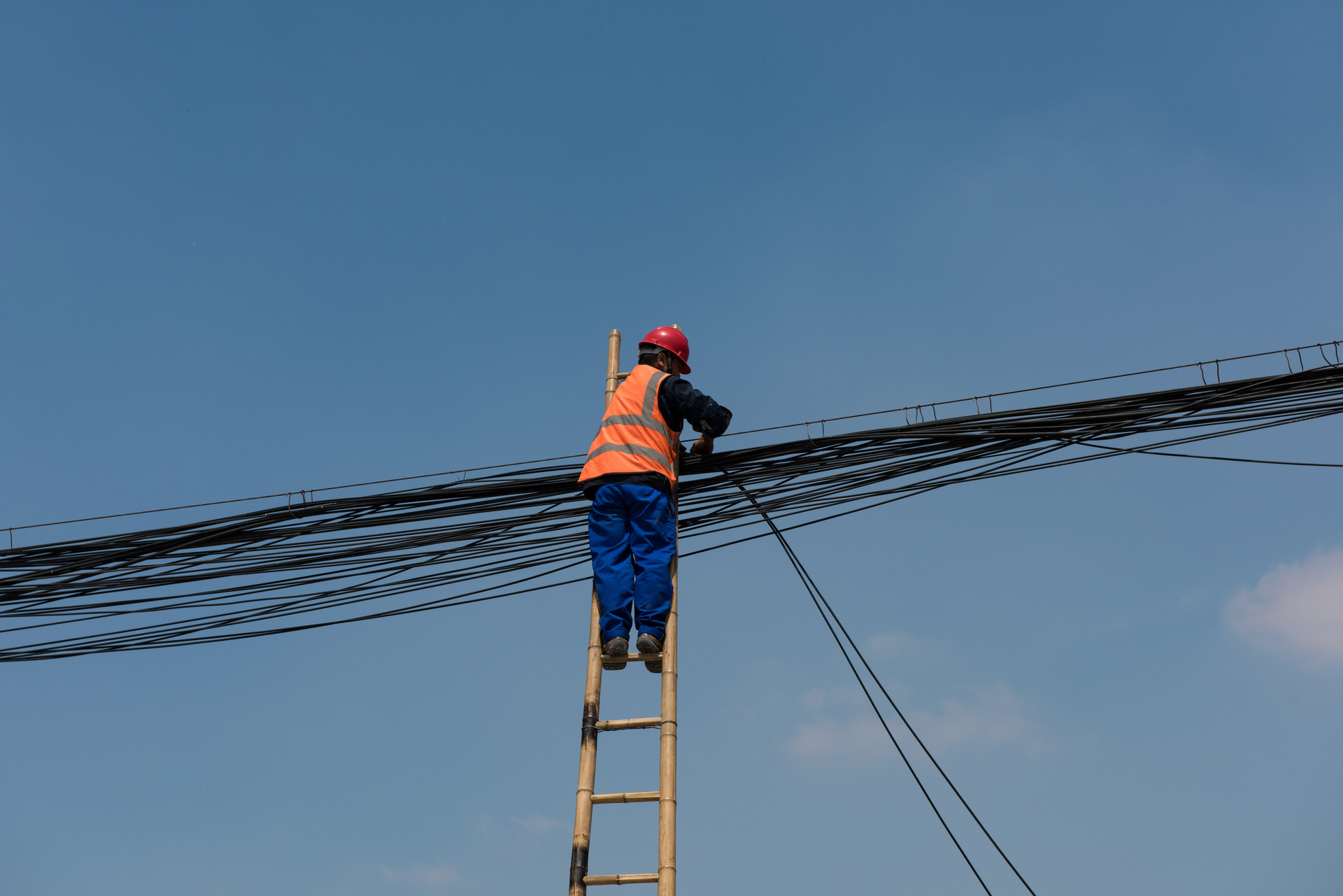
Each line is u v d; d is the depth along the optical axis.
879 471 7.58
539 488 7.87
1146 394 7.30
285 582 7.93
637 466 6.15
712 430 6.39
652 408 6.38
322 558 7.93
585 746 5.48
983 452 7.51
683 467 7.45
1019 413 7.44
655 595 5.79
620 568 5.95
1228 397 7.17
